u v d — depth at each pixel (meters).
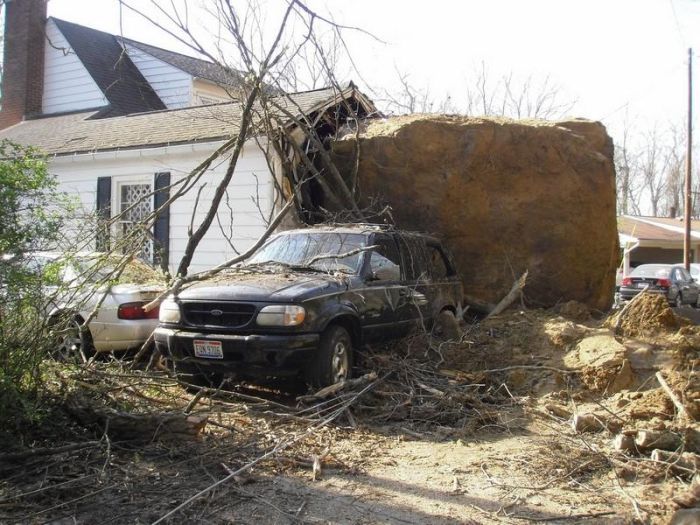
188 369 7.12
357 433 6.14
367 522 4.34
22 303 5.33
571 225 11.26
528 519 4.41
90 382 6.15
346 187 11.17
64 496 4.51
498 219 11.27
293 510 4.48
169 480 4.85
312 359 6.89
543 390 7.39
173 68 20.58
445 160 11.20
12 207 5.12
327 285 7.18
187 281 7.43
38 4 20.44
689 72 29.20
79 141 14.84
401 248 8.72
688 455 5.34
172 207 12.79
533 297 11.27
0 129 20.91
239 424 6.14
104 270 7.79
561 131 11.38
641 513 4.49
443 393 6.97
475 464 5.43
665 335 8.01
